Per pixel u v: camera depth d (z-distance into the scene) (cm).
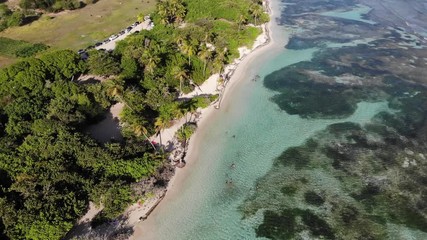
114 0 15975
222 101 9194
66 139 6962
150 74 9350
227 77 10106
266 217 6300
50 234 5497
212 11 13275
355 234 5991
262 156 7556
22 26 13412
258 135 8112
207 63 10156
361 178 6981
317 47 11738
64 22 13712
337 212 6350
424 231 6006
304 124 8419
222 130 8256
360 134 8056
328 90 9575
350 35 12481
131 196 6262
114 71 9381
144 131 7356
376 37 12288
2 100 8381
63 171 6344
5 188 6016
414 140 7838
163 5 12950
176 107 8362
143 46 10312
